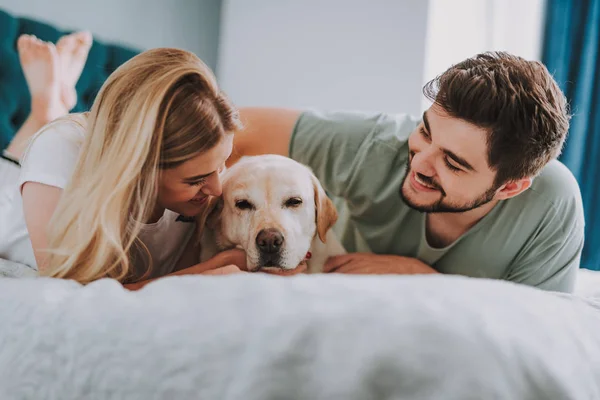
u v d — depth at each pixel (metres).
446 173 1.00
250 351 0.35
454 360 0.33
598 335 0.43
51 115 1.95
